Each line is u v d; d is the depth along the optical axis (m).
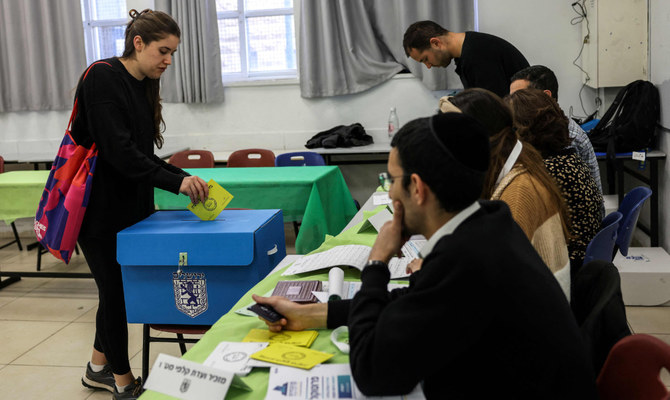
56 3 5.51
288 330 1.42
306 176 3.29
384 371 1.03
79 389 2.81
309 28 5.20
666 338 3.06
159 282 2.19
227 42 5.63
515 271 1.02
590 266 1.43
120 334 2.47
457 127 1.06
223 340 1.41
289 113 5.46
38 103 5.63
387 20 5.11
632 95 4.11
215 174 3.50
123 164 2.26
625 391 1.10
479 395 1.08
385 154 5.29
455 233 1.06
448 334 1.00
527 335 1.02
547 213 1.50
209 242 2.09
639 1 4.33
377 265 1.20
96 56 5.82
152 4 5.60
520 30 5.04
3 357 3.16
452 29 5.01
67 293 4.07
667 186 3.94
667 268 3.50
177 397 1.17
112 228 2.38
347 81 5.28
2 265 4.70
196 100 5.42
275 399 1.12
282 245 2.43
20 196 3.44
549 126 1.90
